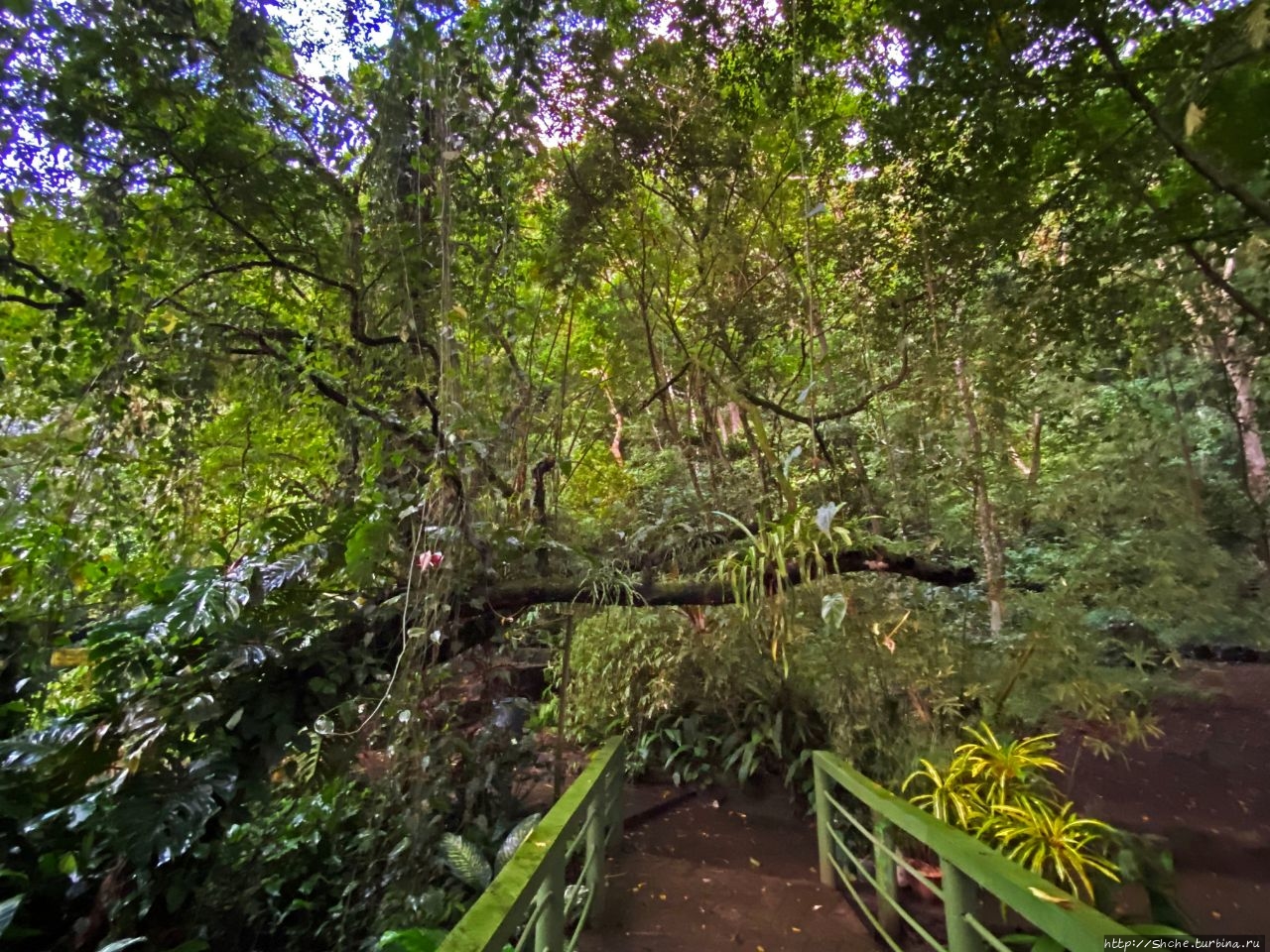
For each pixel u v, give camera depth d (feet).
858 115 11.85
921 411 12.48
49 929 8.24
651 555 10.73
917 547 10.07
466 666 10.09
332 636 8.44
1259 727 13.89
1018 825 8.57
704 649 14.33
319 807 10.11
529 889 5.79
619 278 13.96
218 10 9.09
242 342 10.32
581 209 12.15
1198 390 14.53
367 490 9.04
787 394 13.66
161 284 9.57
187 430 10.13
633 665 14.65
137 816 7.09
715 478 13.30
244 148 9.70
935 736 10.06
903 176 11.82
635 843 12.65
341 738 8.44
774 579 8.73
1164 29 7.92
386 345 10.37
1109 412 14.37
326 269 11.04
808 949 8.92
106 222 8.75
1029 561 11.81
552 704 15.81
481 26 9.51
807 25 10.46
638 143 11.90
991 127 9.98
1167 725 14.51
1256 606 11.76
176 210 9.44
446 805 9.82
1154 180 10.45
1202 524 11.50
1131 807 11.70
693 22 10.72
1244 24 6.37
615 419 15.24
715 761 15.30
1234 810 11.36
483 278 10.43
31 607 8.89
